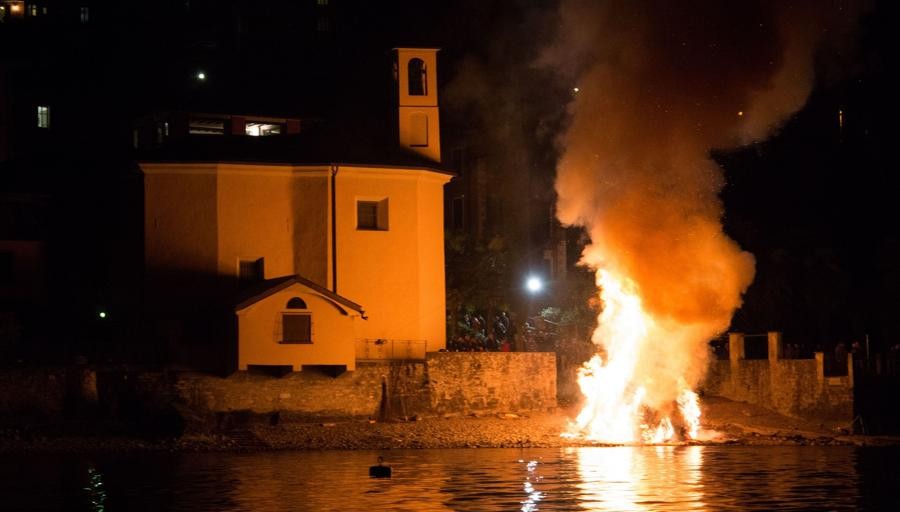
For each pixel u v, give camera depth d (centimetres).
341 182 6612
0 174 8119
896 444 5478
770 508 3597
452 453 5197
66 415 5688
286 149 6744
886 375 6062
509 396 6581
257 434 5691
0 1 10988
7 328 6297
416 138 7031
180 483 4200
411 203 6738
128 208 6775
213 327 6228
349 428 5941
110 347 6272
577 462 4831
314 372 6091
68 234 7650
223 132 8119
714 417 6312
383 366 6231
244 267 6525
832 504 3669
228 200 6481
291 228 6575
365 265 6619
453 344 7062
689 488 4016
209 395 5916
